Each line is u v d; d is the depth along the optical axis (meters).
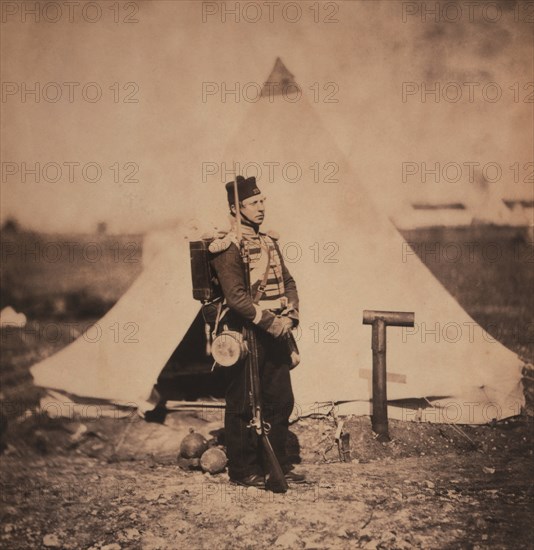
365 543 2.82
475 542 2.83
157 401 3.89
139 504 3.15
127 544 2.86
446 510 3.06
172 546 2.84
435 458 3.58
